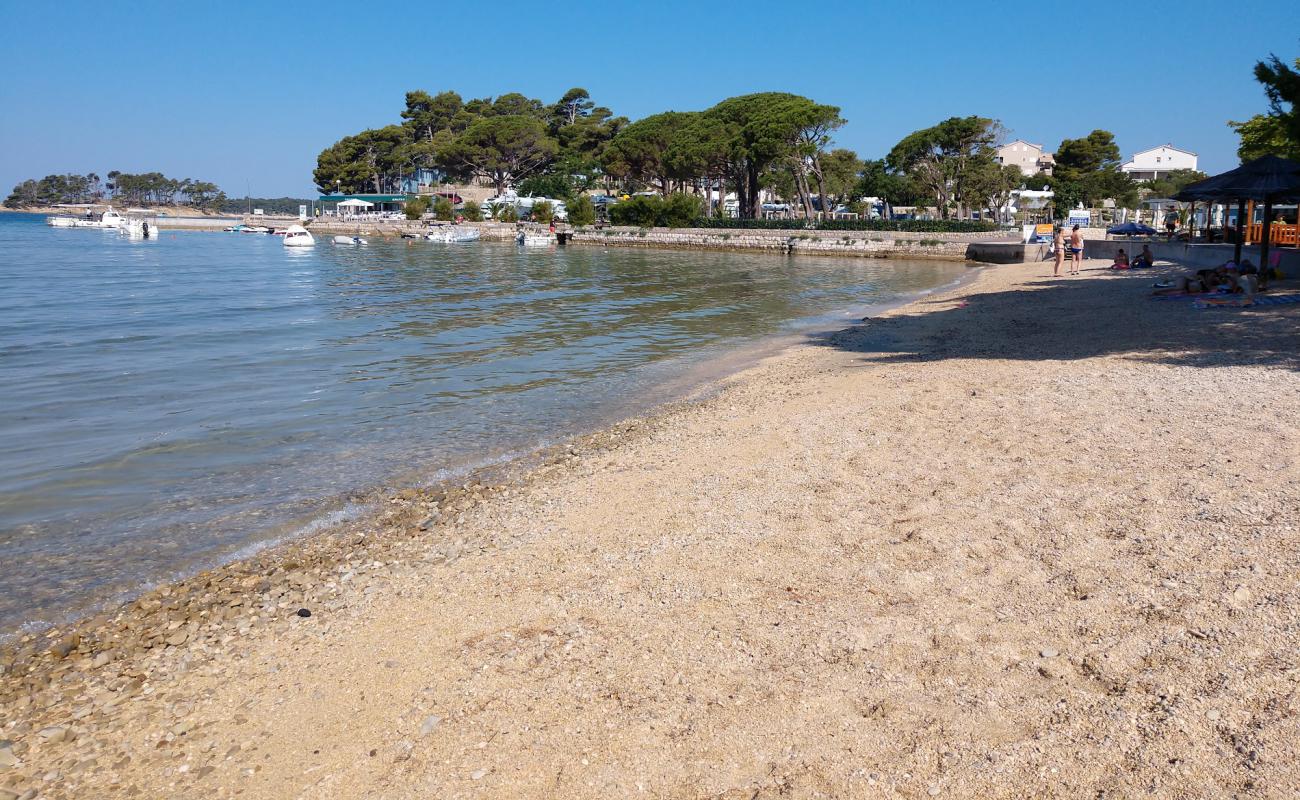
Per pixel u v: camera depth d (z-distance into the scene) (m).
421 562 7.00
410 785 4.04
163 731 4.70
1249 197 21.14
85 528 8.23
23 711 4.99
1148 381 10.91
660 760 4.04
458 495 8.97
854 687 4.47
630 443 10.67
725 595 5.72
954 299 28.45
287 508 8.74
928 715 4.16
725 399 13.31
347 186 147.00
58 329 23.16
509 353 19.11
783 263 60.25
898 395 11.77
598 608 5.73
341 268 53.66
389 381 15.64
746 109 81.00
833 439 9.55
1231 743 3.68
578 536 7.22
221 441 11.36
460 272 49.78
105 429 11.98
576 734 4.31
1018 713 4.10
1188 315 17.22
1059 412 9.66
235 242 96.81
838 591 5.59
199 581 6.92
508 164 122.50
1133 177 110.25
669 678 4.74
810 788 3.75
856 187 97.81
